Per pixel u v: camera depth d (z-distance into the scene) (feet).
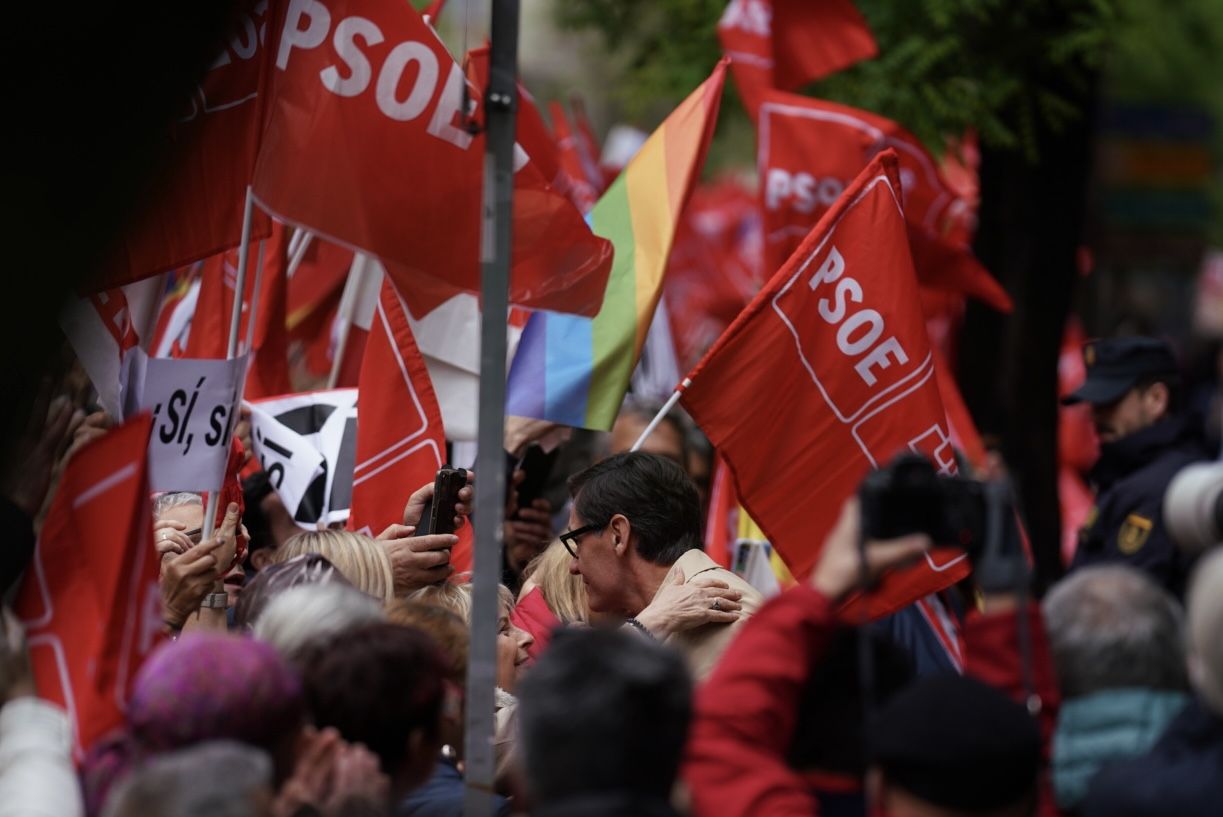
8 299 35.01
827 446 35.58
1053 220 64.95
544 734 19.76
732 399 35.06
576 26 79.66
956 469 36.14
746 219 107.76
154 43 35.19
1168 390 49.24
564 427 44.62
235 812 19.25
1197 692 23.54
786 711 22.02
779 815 21.34
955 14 64.44
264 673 21.48
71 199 35.24
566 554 38.29
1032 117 64.85
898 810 21.21
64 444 35.14
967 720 20.99
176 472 33.47
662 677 19.93
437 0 44.39
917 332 36.04
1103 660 25.98
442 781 26.63
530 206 34.55
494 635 24.77
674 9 73.36
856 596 33.19
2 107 35.19
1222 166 144.77
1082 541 48.29
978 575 23.21
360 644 23.79
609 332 39.45
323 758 22.39
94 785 22.65
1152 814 22.75
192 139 35.32
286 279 45.24
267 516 42.45
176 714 21.09
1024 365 64.54
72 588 24.45
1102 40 63.21
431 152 33.91
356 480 38.83
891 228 36.09
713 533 46.14
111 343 35.14
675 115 40.70
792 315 35.27
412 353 38.83
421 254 34.06
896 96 64.95
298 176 33.96
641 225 40.22
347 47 33.96
